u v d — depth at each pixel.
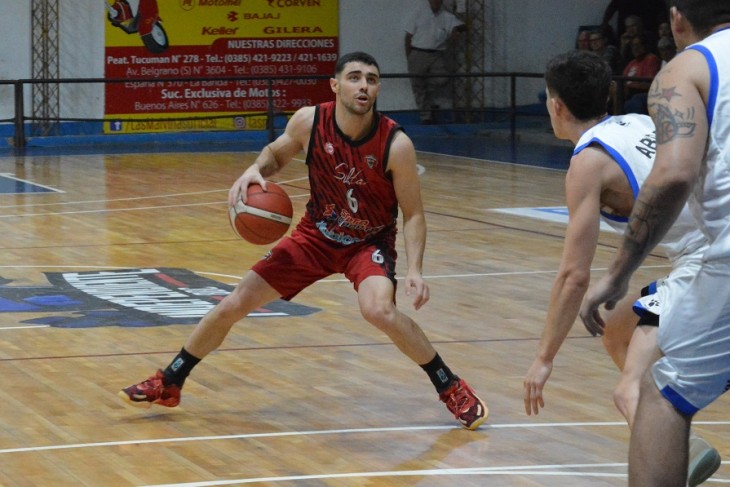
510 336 10.88
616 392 5.89
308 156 7.94
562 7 36.34
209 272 14.08
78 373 9.40
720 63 4.51
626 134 5.76
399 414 8.30
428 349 7.90
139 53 32.91
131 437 7.68
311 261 8.05
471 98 35.62
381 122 7.82
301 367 9.66
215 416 8.23
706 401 4.70
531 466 7.08
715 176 4.52
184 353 8.17
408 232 7.91
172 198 21.25
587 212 5.67
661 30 28.61
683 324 4.65
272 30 33.88
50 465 7.07
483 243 16.39
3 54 31.67
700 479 5.93
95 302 12.21
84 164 26.98
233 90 33.69
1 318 11.41
